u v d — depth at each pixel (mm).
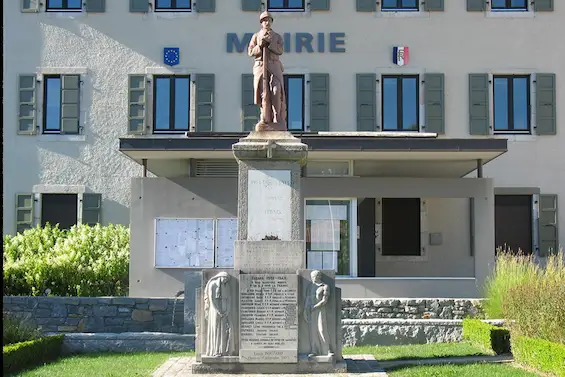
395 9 21891
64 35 21953
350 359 11391
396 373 10125
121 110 21875
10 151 21719
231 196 17359
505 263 15844
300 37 21812
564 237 21359
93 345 13164
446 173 19859
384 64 21781
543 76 21578
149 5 21953
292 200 10445
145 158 17750
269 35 10766
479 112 21562
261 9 21922
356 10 21859
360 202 17266
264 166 10500
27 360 11391
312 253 17141
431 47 21766
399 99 21812
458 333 14445
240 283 10094
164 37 21953
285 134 10578
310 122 21594
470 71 21719
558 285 11445
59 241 18875
